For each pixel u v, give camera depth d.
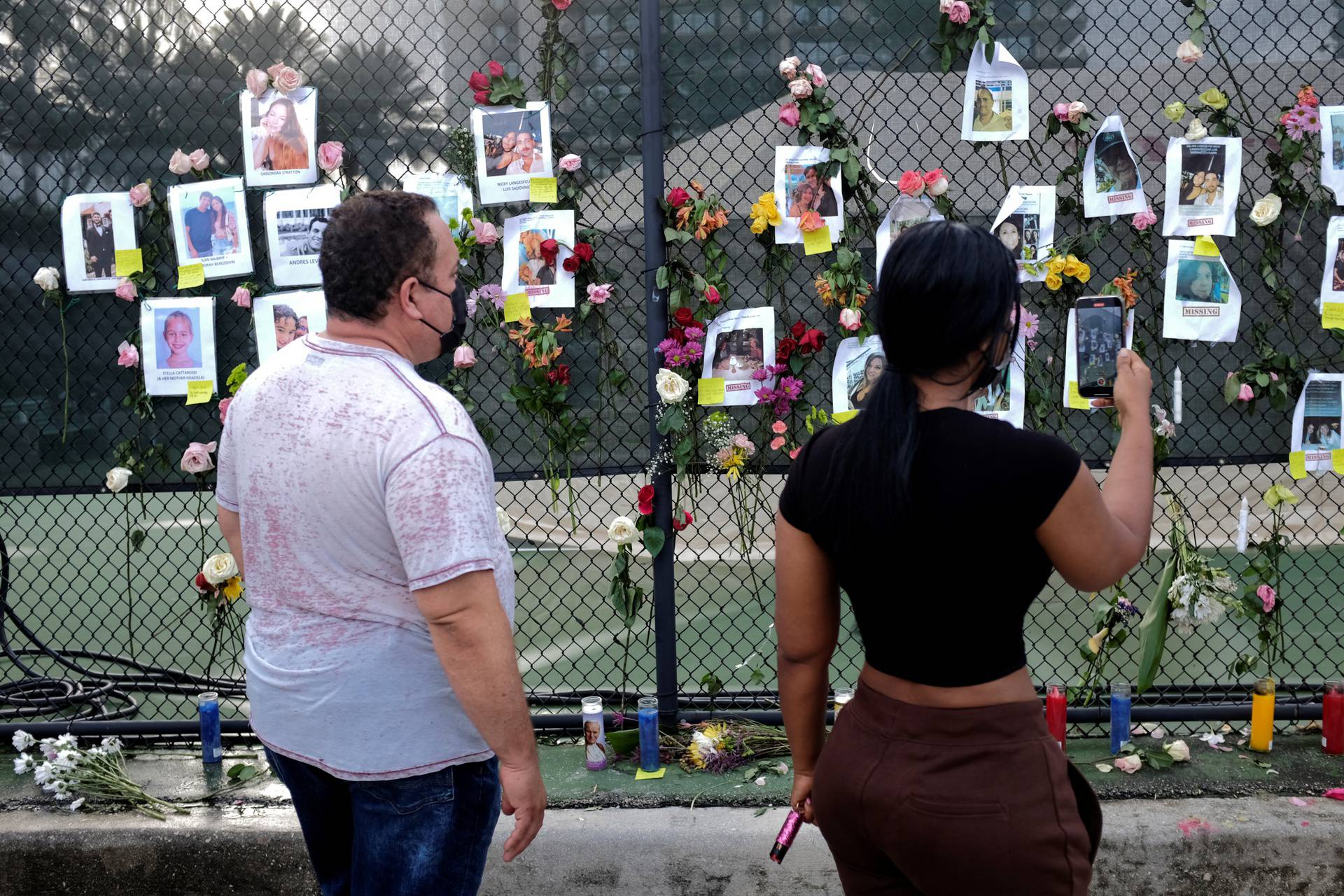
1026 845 1.40
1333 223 3.12
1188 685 3.38
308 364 1.75
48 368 3.53
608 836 2.79
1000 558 1.41
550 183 3.26
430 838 1.78
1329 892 2.69
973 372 1.48
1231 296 3.15
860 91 3.25
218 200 3.37
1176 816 2.75
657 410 3.24
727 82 3.29
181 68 3.41
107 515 7.46
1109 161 3.14
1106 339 2.18
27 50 3.44
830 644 1.65
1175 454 3.28
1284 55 3.18
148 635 5.15
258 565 1.77
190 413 3.50
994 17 3.15
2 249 3.49
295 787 1.86
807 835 2.75
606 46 3.28
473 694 1.65
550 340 3.24
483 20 3.29
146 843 2.86
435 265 1.79
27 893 2.89
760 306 3.32
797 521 1.58
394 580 1.71
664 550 3.27
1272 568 3.27
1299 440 3.18
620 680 4.52
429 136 3.35
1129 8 3.19
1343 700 3.08
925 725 1.45
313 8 3.35
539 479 3.39
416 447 1.64
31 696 3.77
